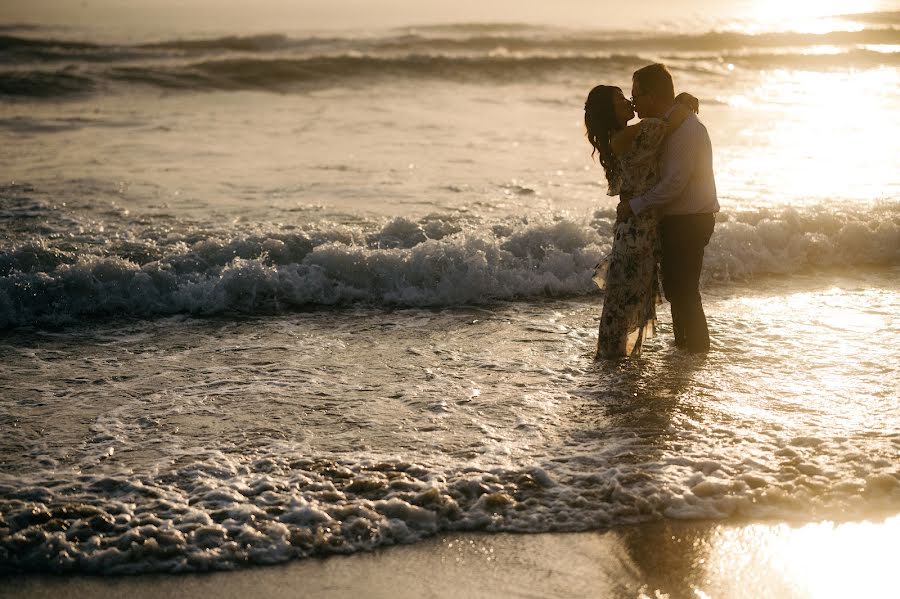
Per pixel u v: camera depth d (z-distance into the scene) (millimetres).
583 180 11234
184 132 14648
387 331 6148
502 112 17531
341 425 4465
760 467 3980
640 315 5383
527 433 4367
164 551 3334
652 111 5191
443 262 7043
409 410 4672
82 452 4133
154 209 9336
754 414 4586
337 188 10570
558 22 41281
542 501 3729
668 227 5258
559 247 7660
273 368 5352
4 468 3943
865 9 45438
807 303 6715
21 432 4355
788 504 3703
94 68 20859
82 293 6586
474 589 3182
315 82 21312
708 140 5113
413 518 3582
